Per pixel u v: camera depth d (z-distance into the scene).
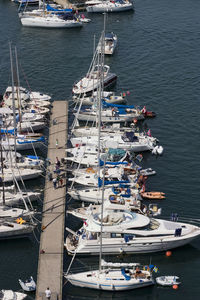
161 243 60.38
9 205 67.12
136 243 59.94
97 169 73.31
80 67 106.75
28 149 80.38
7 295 53.97
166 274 58.69
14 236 62.50
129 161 76.19
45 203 67.56
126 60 110.25
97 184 70.56
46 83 100.62
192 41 118.38
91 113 87.94
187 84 101.00
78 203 69.00
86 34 121.75
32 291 55.28
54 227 63.34
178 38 119.81
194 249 62.00
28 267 58.91
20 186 72.50
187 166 77.81
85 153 77.31
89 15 133.25
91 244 59.34
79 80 101.19
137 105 94.06
